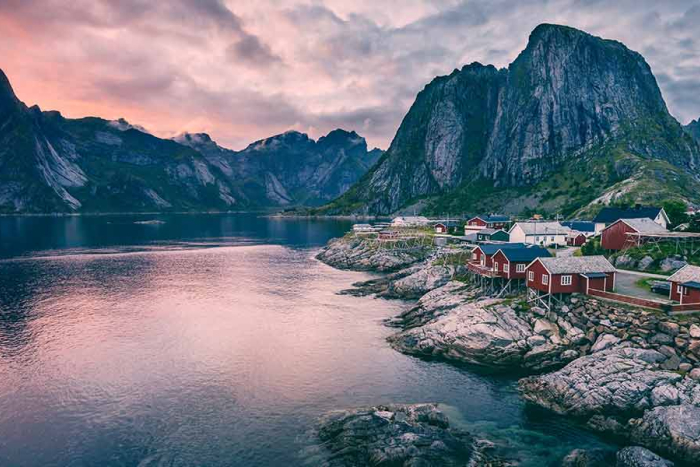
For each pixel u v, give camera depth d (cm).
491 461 3219
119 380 4734
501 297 6091
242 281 10262
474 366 5038
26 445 3566
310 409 4103
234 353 5509
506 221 14200
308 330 6406
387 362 5194
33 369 5025
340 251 13750
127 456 3419
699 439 3180
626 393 3791
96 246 17375
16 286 9556
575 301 5312
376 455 3234
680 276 4916
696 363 3947
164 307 7788
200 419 3944
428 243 13050
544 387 4238
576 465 3155
